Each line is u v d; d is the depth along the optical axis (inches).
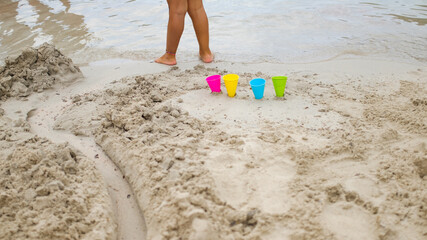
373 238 58.7
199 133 71.9
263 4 133.1
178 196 60.4
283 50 102.2
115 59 101.8
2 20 130.0
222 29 115.5
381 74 88.9
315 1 132.1
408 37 103.4
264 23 117.8
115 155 69.9
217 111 78.4
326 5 127.9
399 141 69.5
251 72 92.4
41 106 83.0
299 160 66.6
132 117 74.5
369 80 86.9
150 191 63.2
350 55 97.9
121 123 73.8
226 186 63.2
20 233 59.1
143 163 66.6
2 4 152.9
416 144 68.1
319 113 77.0
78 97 83.7
